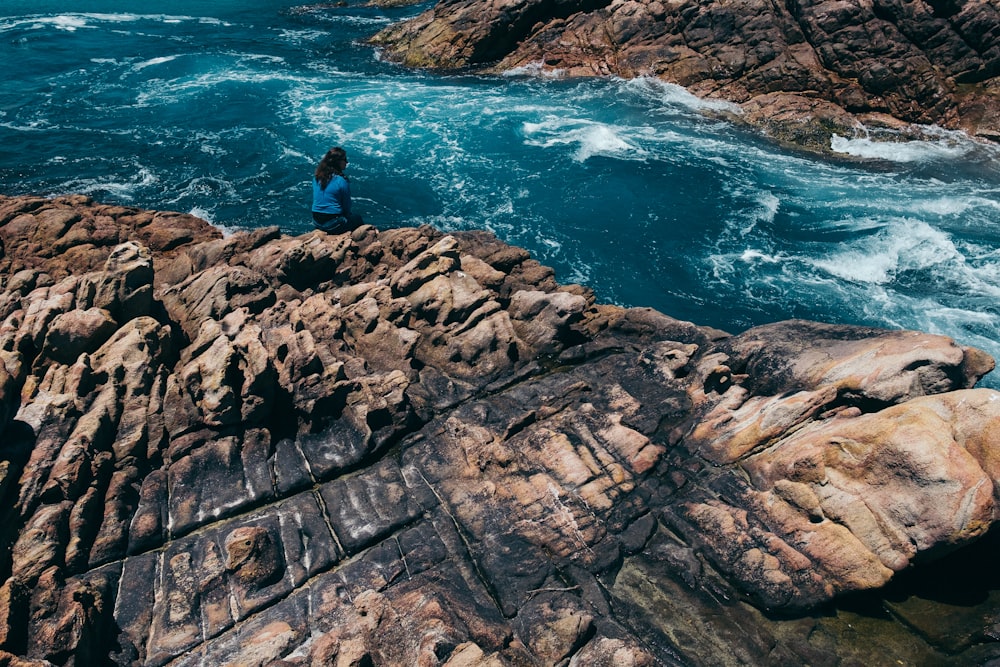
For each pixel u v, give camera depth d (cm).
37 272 1237
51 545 766
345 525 855
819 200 2067
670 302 1587
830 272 1709
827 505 792
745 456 911
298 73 3183
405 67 3328
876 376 881
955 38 2469
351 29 4106
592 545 823
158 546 830
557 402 1034
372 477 930
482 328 1144
